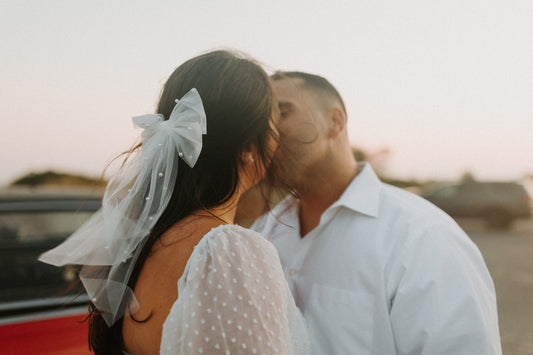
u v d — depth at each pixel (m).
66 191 2.60
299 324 1.10
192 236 0.91
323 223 1.53
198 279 0.82
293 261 1.60
